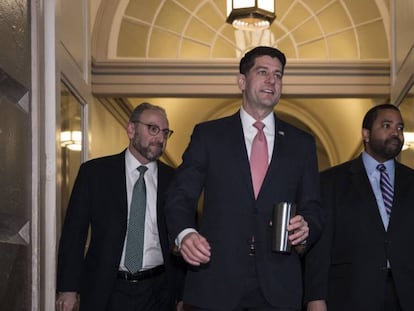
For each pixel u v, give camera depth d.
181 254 2.92
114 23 7.23
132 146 4.02
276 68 2.99
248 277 2.92
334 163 14.71
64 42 3.67
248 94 3.01
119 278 3.82
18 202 2.57
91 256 3.90
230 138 3.03
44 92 3.16
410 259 3.58
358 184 3.69
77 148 4.29
